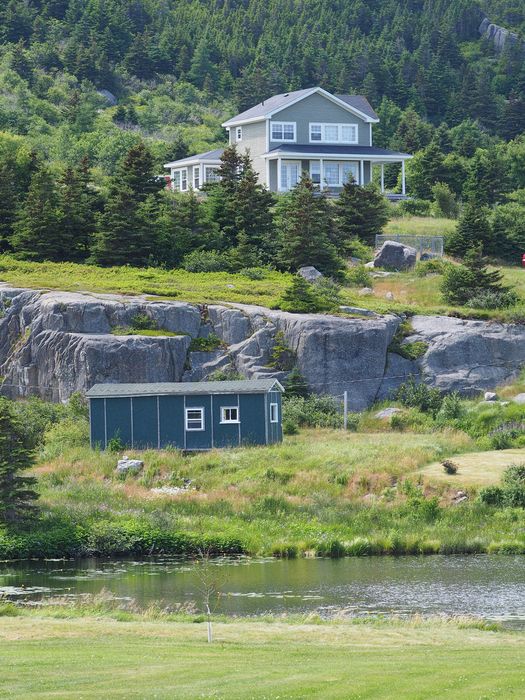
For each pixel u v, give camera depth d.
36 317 191.12
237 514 132.88
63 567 115.75
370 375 187.88
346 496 139.62
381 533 125.94
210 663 61.94
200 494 139.75
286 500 136.62
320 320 189.12
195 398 163.00
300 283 197.25
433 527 127.88
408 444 158.38
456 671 58.28
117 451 160.25
